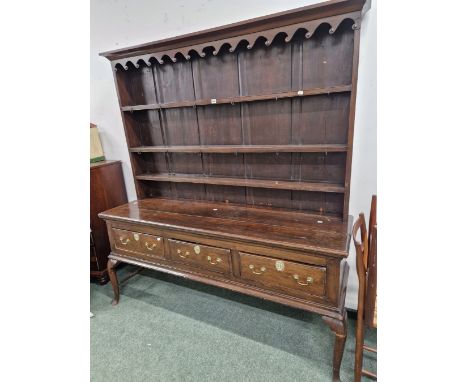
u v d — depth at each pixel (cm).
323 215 159
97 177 223
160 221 163
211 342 164
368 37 136
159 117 198
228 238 140
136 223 171
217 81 170
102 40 209
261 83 158
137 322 184
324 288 123
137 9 188
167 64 182
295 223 149
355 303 179
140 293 218
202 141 188
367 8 120
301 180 164
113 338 170
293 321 180
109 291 223
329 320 124
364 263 122
